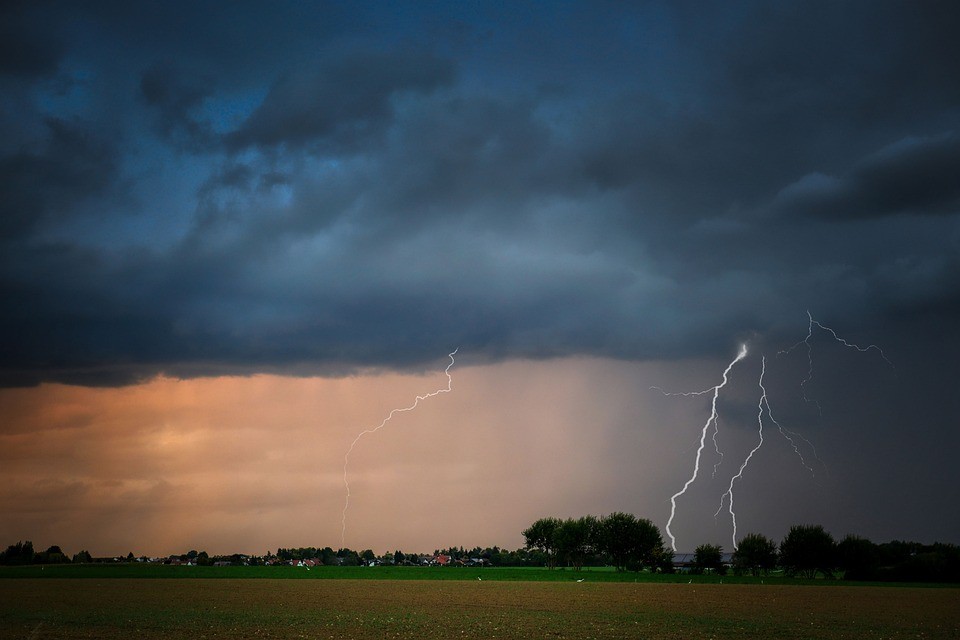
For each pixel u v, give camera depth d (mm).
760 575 139000
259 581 112125
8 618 50531
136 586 93562
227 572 136125
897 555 136500
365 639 40094
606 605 66562
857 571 129875
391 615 54875
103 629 44312
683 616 55250
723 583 117125
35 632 42594
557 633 43500
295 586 98812
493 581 121875
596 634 43156
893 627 48031
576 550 163000
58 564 166875
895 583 119188
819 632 44906
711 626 47969
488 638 40812
